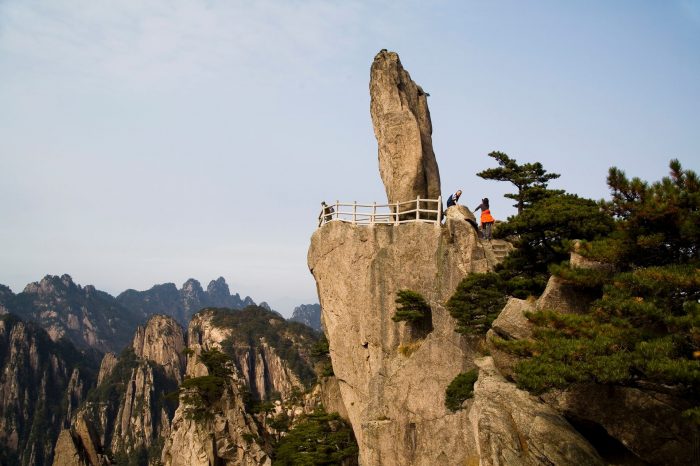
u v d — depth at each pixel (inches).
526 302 1155.3
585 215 1293.1
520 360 972.6
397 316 1749.5
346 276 1987.0
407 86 2158.0
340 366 2015.3
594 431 992.9
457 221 1738.4
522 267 1423.5
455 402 1498.5
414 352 1739.7
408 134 2028.8
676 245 960.3
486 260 1675.7
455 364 1621.6
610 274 1010.1
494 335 1165.1
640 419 930.7
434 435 1588.3
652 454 910.4
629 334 870.4
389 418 1716.3
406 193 2001.7
